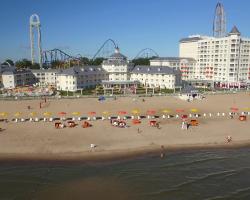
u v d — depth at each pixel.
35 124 85.81
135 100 127.31
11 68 189.88
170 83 169.62
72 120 90.75
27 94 137.62
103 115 99.06
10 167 56.69
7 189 48.31
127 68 191.00
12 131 78.44
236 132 81.44
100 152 64.69
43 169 56.06
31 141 70.56
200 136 77.19
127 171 55.62
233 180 52.28
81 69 166.38
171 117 97.81
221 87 191.50
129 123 88.31
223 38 194.62
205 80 199.62
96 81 178.62
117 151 65.50
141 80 183.00
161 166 58.12
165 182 51.31
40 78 197.00
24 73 184.88
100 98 127.31
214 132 81.00
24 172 54.59
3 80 169.12
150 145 69.62
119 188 49.06
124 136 75.31
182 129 82.81
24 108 108.94
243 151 67.31
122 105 116.94
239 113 106.19
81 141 71.00
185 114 102.94
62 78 158.50
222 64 197.88
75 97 131.50
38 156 62.06
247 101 130.75
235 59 191.12
